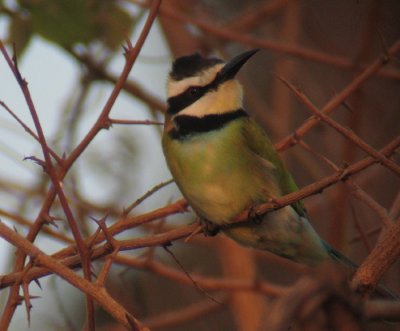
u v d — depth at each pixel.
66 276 6.79
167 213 8.66
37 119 6.91
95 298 6.63
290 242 9.70
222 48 13.57
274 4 13.14
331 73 13.52
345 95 8.96
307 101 7.05
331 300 4.61
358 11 14.49
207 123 9.73
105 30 11.46
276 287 11.05
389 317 4.94
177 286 11.90
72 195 11.44
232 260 12.24
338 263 9.74
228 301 11.62
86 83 12.44
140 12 11.97
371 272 6.37
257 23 13.28
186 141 9.67
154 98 12.87
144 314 11.16
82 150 7.68
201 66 9.96
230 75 9.94
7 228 7.00
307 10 13.45
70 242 10.43
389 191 11.99
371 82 13.05
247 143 9.63
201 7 13.95
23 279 7.09
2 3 10.40
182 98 9.88
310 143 13.30
